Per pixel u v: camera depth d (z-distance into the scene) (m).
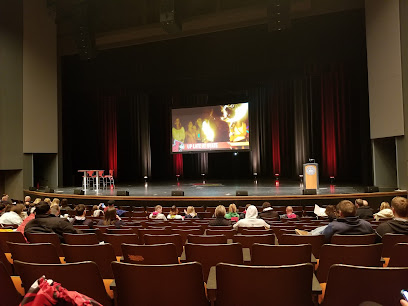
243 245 3.24
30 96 13.48
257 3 11.82
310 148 14.84
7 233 3.58
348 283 1.69
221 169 18.12
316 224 4.84
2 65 12.61
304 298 1.70
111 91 16.42
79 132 17.31
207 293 2.11
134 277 1.77
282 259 2.30
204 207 8.95
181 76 14.44
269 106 16.08
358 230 2.97
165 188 12.52
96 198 9.88
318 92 14.90
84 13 12.39
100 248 2.67
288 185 12.52
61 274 1.87
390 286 1.64
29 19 13.52
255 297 1.70
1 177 13.44
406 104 8.67
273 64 13.43
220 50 13.91
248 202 8.81
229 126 14.53
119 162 17.77
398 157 9.17
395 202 3.10
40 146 13.77
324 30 12.58
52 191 11.37
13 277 2.59
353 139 14.11
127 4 13.34
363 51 11.73
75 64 15.74
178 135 15.26
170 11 11.43
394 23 9.03
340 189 10.47
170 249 2.51
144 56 14.70
